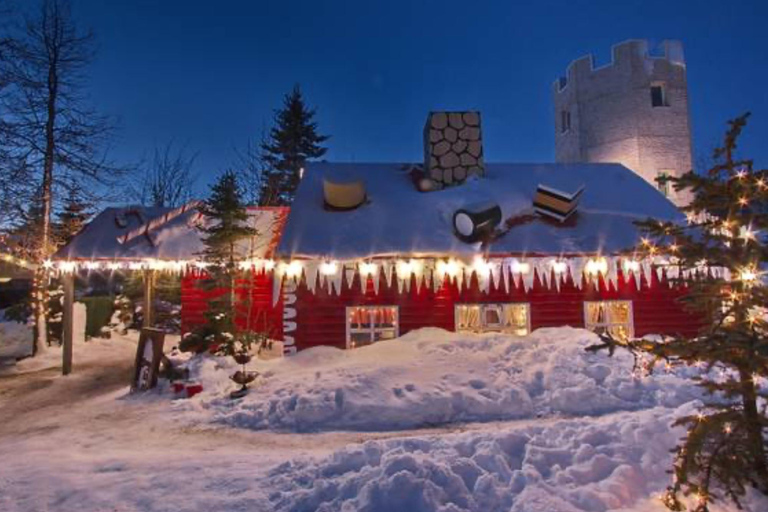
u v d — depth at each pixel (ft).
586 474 16.21
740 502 14.65
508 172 53.06
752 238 14.87
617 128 89.51
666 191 85.05
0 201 58.34
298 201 46.68
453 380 31.14
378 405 28.50
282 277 42.80
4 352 61.67
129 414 31.07
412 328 43.39
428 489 14.94
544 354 33.65
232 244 42.91
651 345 14.90
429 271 41.04
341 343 42.42
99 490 17.24
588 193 49.96
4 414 33.99
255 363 38.60
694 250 15.67
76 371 49.52
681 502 14.89
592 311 45.68
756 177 14.90
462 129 51.16
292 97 138.31
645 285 45.27
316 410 28.14
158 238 49.57
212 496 16.25
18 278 80.48
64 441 25.62
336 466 17.43
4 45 59.16
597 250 41.55
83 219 67.82
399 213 45.06
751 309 14.52
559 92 102.58
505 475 16.30
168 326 74.59
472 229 41.37
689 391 28.73
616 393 29.55
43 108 61.26
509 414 28.40
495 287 44.27
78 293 92.99
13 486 18.02
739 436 14.69
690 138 88.07
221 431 26.81
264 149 131.54
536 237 42.88
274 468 18.13
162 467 19.27
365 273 40.50
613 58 91.09
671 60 88.99
